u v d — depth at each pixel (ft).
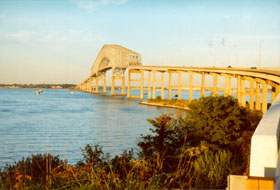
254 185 10.87
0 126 191.31
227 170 30.09
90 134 156.56
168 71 461.78
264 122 15.38
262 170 13.19
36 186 21.52
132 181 21.84
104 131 168.45
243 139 72.95
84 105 424.05
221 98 83.30
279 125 15.98
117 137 144.25
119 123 210.38
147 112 305.12
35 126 192.95
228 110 81.25
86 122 217.36
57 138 142.61
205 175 26.76
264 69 230.68
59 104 443.32
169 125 43.62
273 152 13.08
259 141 13.28
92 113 295.48
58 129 178.70
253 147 13.38
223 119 81.15
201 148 37.35
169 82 460.96
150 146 41.55
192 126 47.83
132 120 230.68
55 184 21.88
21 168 29.99
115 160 30.89
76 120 230.89
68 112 305.12
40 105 414.82
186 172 27.86
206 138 75.56
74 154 98.68
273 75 219.41
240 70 281.13
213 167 28.89
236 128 81.00
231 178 12.57
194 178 26.48
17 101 510.58
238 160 38.32
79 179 22.26
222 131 77.20
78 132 164.96
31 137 146.61
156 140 42.09
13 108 350.64
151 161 31.76
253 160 13.38
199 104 82.48
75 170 24.30
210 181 25.81
